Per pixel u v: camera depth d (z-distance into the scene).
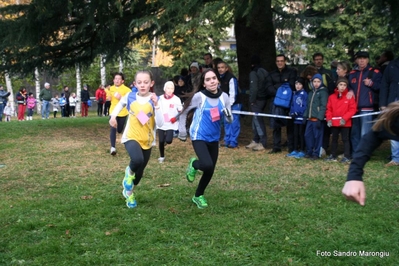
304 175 7.69
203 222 5.28
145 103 5.89
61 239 4.84
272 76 10.10
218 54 31.38
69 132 13.80
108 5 12.03
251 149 10.53
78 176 7.84
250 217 5.46
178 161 9.19
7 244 4.73
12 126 15.37
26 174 8.05
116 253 4.48
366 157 2.95
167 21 10.55
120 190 6.83
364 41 23.73
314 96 9.08
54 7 12.24
